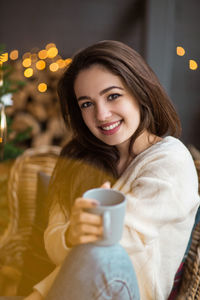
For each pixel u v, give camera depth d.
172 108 0.91
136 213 0.73
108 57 0.78
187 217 0.80
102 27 2.69
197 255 0.81
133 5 2.64
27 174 1.23
